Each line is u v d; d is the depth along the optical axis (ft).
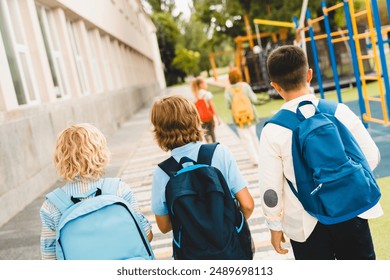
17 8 28.22
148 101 110.32
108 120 48.01
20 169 21.24
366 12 24.21
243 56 79.05
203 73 286.46
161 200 7.02
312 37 34.32
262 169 6.79
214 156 7.06
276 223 6.95
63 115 30.45
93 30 52.49
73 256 6.27
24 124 22.71
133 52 97.71
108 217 6.41
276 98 63.00
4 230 17.53
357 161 6.42
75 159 6.56
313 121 6.40
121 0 85.25
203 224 6.28
